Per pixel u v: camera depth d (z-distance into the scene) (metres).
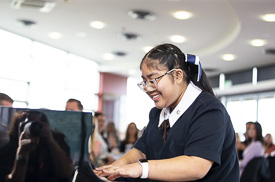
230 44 8.27
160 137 1.62
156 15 6.96
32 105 9.89
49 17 7.54
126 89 13.85
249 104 11.68
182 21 7.28
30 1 6.39
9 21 8.02
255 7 5.83
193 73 1.59
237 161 1.64
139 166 1.33
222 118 1.47
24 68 9.57
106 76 12.98
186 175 1.35
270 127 10.93
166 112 1.62
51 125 1.26
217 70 11.41
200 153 1.38
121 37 8.52
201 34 8.15
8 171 1.24
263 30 7.05
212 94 1.62
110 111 13.40
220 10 6.54
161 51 1.50
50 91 10.41
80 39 9.27
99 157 4.46
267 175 5.41
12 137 1.25
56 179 1.25
